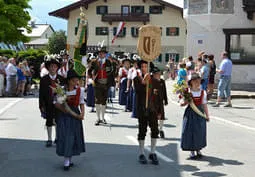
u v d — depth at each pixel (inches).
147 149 361.7
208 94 758.5
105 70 490.6
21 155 336.2
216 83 893.8
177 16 2276.1
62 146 290.2
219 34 916.0
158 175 280.1
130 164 309.4
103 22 2305.6
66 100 291.9
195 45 929.5
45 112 366.0
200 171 293.1
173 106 706.2
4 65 889.5
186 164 313.0
